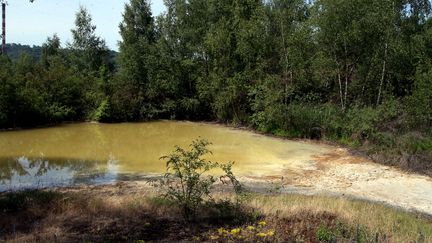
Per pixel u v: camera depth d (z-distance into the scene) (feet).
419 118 77.10
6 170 59.62
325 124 91.09
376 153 72.64
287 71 104.99
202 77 125.70
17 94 103.45
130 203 35.70
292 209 33.83
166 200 36.22
